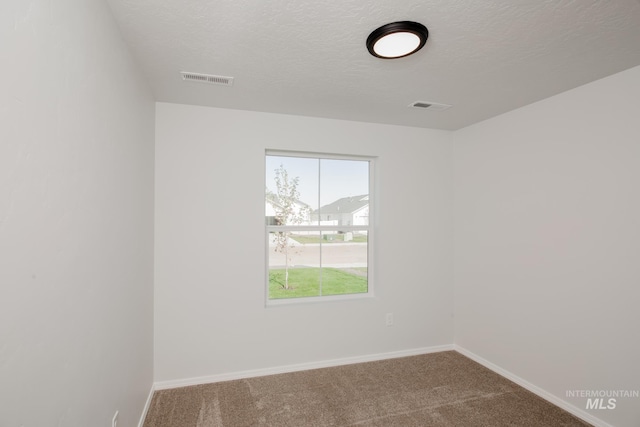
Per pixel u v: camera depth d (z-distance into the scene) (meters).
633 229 1.92
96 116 1.26
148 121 2.25
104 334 1.35
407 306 3.23
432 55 1.83
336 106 2.68
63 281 0.99
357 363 3.03
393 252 3.21
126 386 1.69
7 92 0.71
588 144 2.17
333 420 2.13
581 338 2.18
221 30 1.58
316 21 1.51
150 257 2.34
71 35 1.04
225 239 2.68
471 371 2.86
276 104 2.63
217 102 2.58
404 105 2.64
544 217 2.46
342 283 3.19
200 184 2.64
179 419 2.12
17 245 0.76
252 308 2.74
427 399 2.39
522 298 2.62
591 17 1.46
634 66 1.93
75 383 1.07
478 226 3.08
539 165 2.50
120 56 1.58
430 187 3.35
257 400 2.36
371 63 1.93
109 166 1.42
